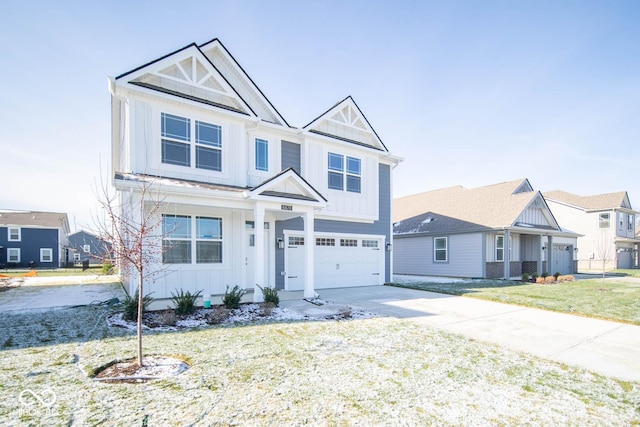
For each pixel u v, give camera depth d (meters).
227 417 3.01
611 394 3.71
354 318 7.29
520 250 20.75
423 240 20.69
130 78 8.64
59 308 7.73
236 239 10.17
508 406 3.37
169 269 8.95
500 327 6.71
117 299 8.54
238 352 4.81
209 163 9.80
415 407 3.30
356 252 13.70
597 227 28.36
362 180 13.51
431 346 5.32
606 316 7.76
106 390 3.52
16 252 30.72
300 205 9.73
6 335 5.50
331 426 2.91
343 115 13.36
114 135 13.45
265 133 11.39
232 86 11.21
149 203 8.20
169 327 6.19
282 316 7.33
